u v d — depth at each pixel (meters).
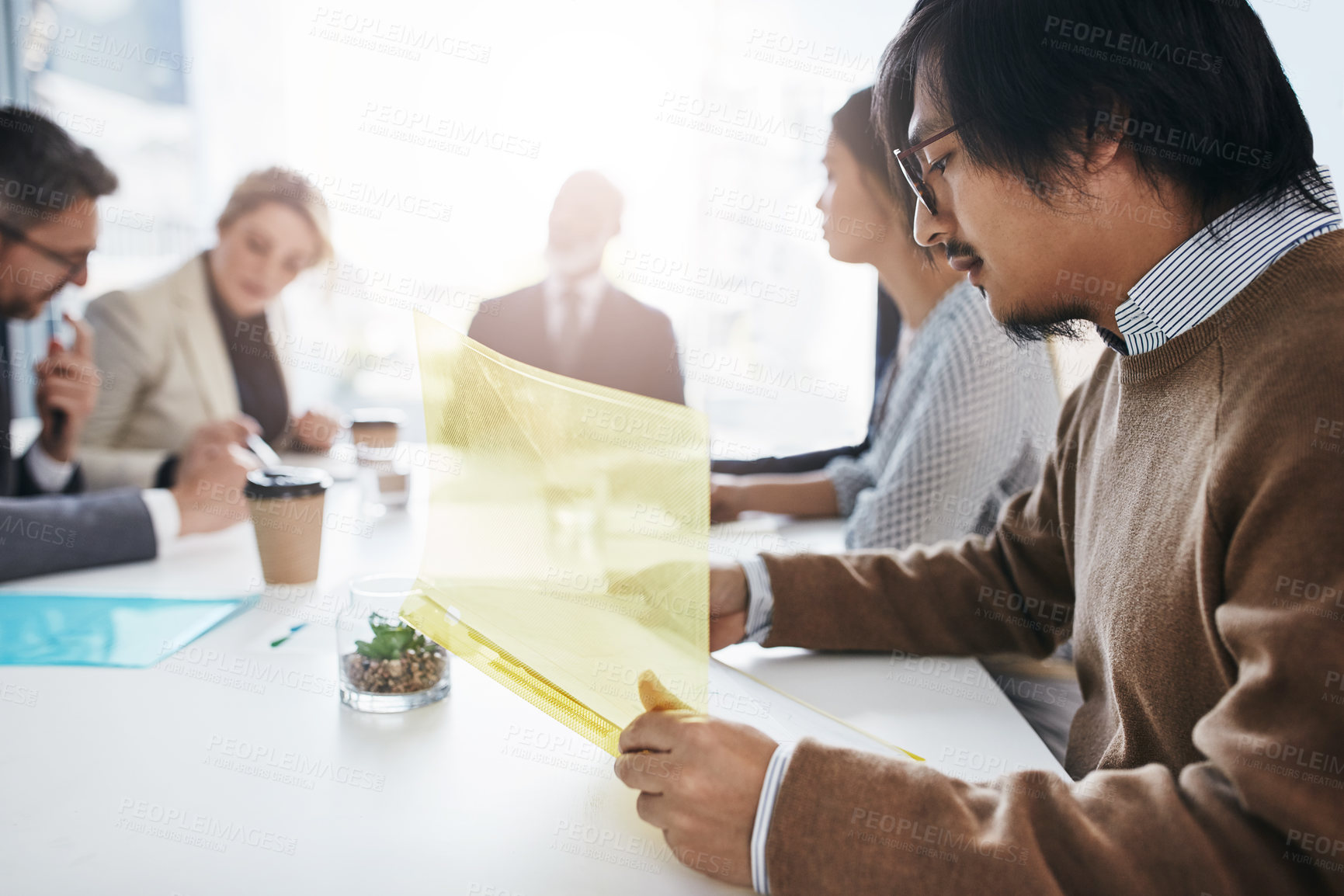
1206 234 0.64
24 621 1.05
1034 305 0.72
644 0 3.22
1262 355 0.58
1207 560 0.58
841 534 1.53
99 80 3.34
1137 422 0.70
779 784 0.58
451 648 0.73
